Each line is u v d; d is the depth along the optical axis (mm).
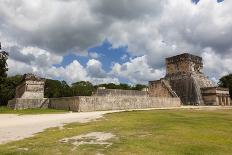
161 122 21781
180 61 72312
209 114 32125
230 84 80375
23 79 58250
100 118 26047
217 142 13438
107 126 19172
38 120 24641
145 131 16656
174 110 40188
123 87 118750
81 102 39844
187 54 71375
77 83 115188
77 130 17234
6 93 85625
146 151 11188
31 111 41875
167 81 68375
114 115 29969
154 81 66000
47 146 12234
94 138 14281
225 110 41500
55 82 104688
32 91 55781
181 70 71750
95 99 41906
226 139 14328
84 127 18719
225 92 67500
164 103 53844
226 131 17156
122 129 17562
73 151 11242
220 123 21531
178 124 20391
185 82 69625
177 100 57250
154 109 43375
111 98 44438
